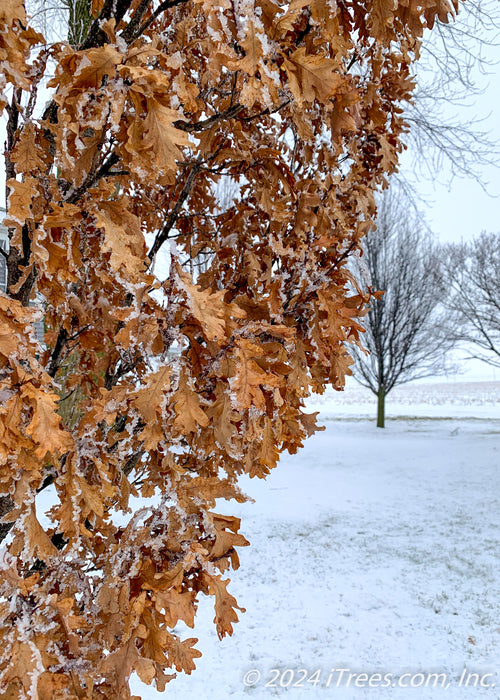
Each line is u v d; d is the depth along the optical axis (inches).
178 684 160.9
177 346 36.3
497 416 1127.0
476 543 291.3
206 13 29.9
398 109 60.6
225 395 36.9
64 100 30.0
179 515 39.0
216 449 44.3
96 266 45.2
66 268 34.8
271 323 45.8
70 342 53.1
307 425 49.9
